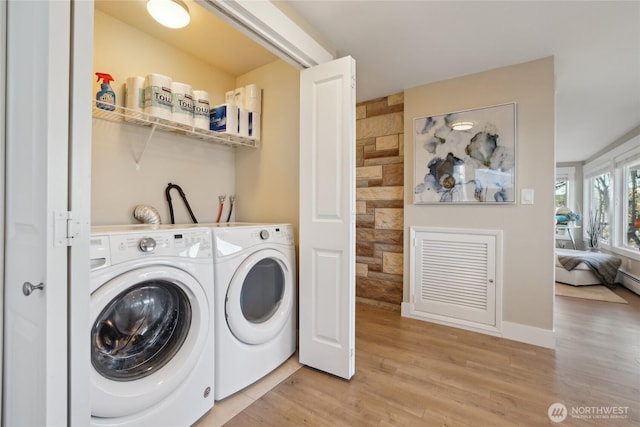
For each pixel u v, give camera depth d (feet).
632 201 13.52
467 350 7.05
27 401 2.71
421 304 9.01
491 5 5.42
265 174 7.61
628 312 9.73
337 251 5.76
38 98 2.46
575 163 19.10
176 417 4.28
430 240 8.87
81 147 2.48
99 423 3.54
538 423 4.61
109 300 3.54
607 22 5.87
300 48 5.47
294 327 6.63
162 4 4.96
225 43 6.77
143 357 4.25
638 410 4.91
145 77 5.98
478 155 8.06
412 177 9.12
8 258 3.04
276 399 5.19
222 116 6.66
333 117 5.75
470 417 4.75
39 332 2.47
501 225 7.82
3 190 3.09
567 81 8.46
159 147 6.70
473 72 8.11
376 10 5.56
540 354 6.84
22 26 2.75
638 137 12.39
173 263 4.24
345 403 5.08
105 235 3.61
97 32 5.72
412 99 9.11
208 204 7.64
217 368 4.98
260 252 5.69
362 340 7.60
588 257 13.48
